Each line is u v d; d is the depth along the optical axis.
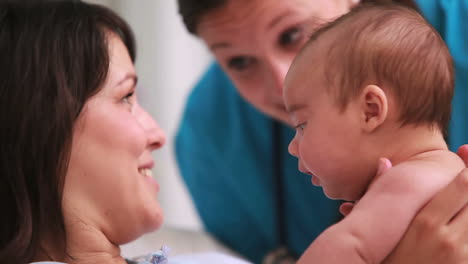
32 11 1.10
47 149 1.04
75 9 1.13
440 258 0.90
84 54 1.08
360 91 0.99
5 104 1.04
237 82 1.66
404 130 0.98
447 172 0.95
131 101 1.17
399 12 1.05
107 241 1.11
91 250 1.09
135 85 1.17
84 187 1.08
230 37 1.51
